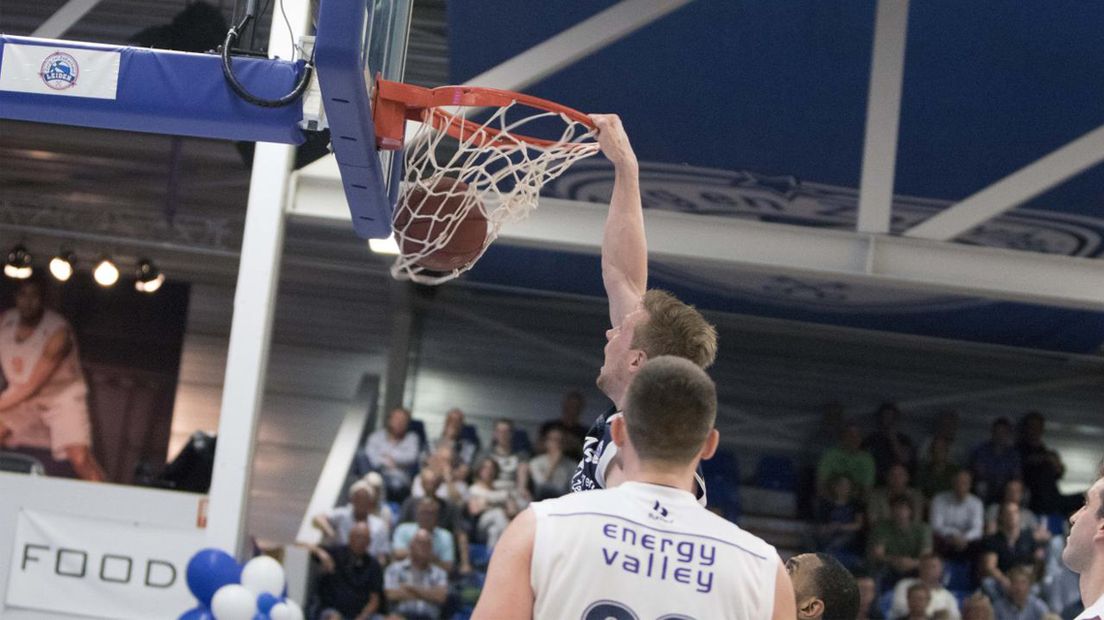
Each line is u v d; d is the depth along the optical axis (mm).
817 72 8570
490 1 8391
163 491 8656
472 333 14188
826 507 12445
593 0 8133
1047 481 13008
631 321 2762
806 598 3227
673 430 2256
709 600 2184
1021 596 11250
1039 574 11773
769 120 9141
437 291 14188
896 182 9766
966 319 13164
